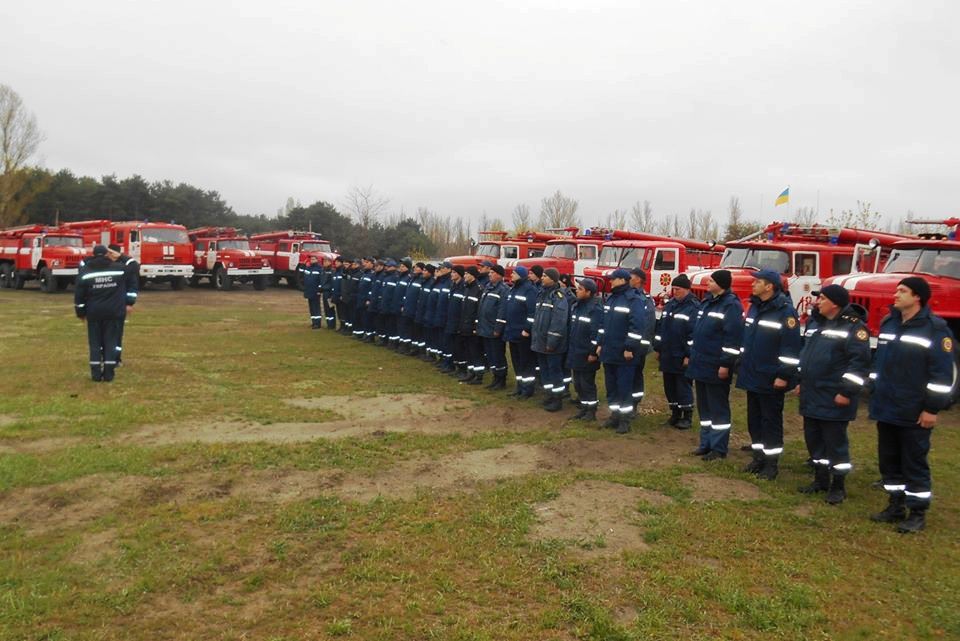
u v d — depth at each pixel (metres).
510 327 10.09
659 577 4.47
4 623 3.79
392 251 42.88
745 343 6.72
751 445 7.09
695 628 3.93
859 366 5.78
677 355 8.38
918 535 5.34
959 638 3.91
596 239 21.61
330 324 17.67
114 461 6.47
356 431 7.92
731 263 14.88
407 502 5.70
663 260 17.16
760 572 4.63
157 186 55.59
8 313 19.16
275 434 7.73
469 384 11.22
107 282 10.02
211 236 32.12
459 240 56.88
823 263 13.92
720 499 6.02
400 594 4.22
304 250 31.83
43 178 52.16
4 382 9.96
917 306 5.44
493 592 4.28
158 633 3.76
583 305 8.64
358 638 3.74
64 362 11.56
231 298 27.12
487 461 6.89
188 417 8.38
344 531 5.12
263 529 5.11
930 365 5.31
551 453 7.20
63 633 3.72
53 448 6.99
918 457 5.42
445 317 12.37
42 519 5.23
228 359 12.70
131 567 4.49
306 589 4.26
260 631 3.80
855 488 6.48
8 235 29.89
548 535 5.11
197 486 5.96
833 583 4.51
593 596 4.24
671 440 7.98
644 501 5.82
